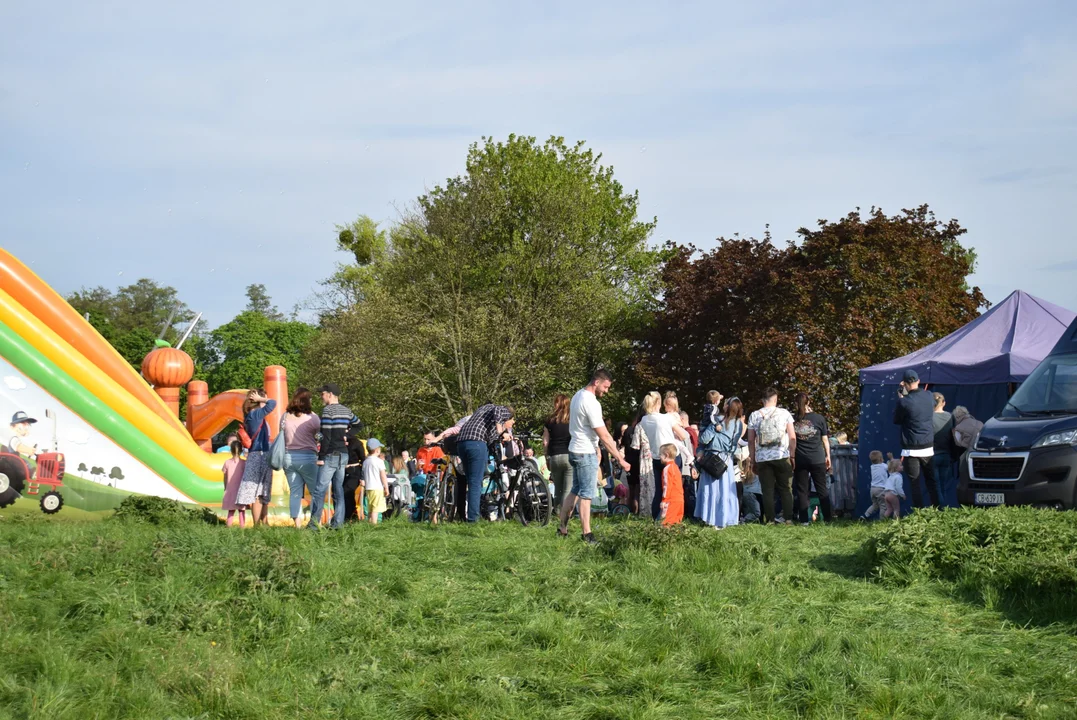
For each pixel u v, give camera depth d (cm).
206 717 475
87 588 700
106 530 1019
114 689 500
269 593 692
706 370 3512
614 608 679
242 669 539
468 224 3659
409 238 3803
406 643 609
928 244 3284
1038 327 1616
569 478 1302
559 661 564
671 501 1198
